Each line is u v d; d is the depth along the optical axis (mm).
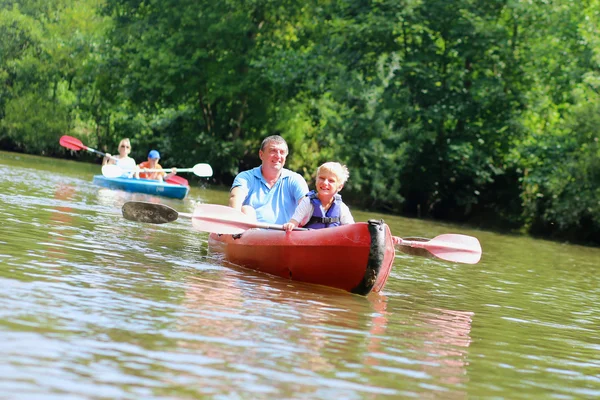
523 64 29625
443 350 5637
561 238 27031
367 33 30641
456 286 9516
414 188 32062
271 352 4871
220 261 8969
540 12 28766
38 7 53531
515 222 29703
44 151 46562
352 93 30906
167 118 41250
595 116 25375
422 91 30781
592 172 25281
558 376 5281
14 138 46438
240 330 5363
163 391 3881
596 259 18344
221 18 37125
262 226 8602
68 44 47000
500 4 29953
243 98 38250
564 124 26406
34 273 6367
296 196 9438
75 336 4645
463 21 29469
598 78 26172
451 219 31875
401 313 7012
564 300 9414
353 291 7875
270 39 38594
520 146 29359
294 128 35938
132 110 41906
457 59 31234
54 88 47500
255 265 8672
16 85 47812
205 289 6824
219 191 29484
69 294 5758
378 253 7570
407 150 30656
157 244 9625
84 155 45781
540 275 12195
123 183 20453
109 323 5062
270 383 4215
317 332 5648
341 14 32688
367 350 5293
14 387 3676
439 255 9188
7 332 4516
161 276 7180
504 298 8945
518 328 7016
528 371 5316
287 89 35125
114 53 42000
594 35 27875
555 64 28781
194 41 37469
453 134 31391
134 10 41281
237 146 37344
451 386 4633
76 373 3992
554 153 26969
